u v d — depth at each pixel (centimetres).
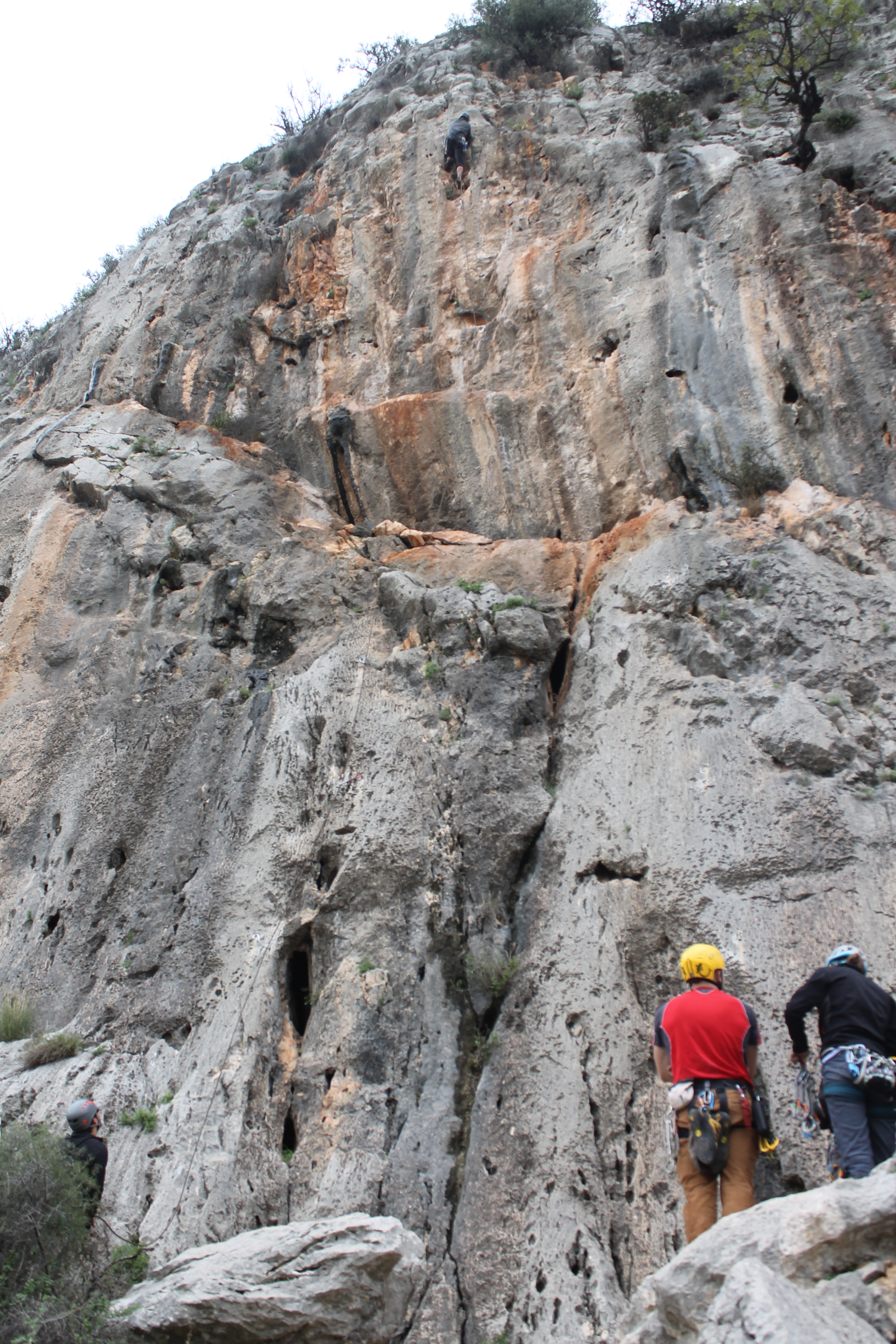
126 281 1485
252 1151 653
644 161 1211
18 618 1092
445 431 1116
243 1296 511
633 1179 596
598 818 767
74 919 848
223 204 1575
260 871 805
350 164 1424
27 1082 723
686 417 984
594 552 977
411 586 972
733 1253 389
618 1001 671
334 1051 691
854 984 499
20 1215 545
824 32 1197
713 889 686
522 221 1237
